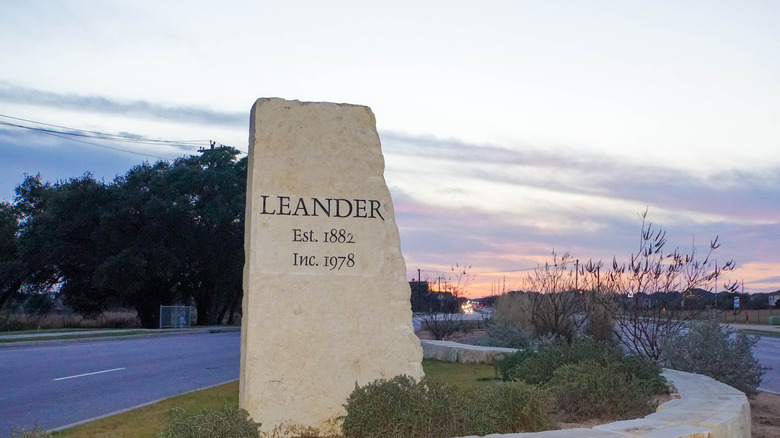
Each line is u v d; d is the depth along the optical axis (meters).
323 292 8.50
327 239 8.64
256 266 8.28
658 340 14.86
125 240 44.69
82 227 45.22
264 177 8.51
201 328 42.81
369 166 8.99
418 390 7.45
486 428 7.07
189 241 46.62
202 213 47.38
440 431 6.93
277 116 8.70
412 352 8.74
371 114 9.13
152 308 48.16
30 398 13.00
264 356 8.12
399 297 8.84
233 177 49.69
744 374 12.52
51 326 42.94
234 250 48.72
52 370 17.92
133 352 23.94
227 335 37.28
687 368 12.62
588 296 19.58
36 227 45.31
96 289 46.72
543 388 9.16
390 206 9.02
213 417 6.79
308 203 8.63
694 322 13.39
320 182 8.73
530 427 7.46
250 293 8.20
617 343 14.55
